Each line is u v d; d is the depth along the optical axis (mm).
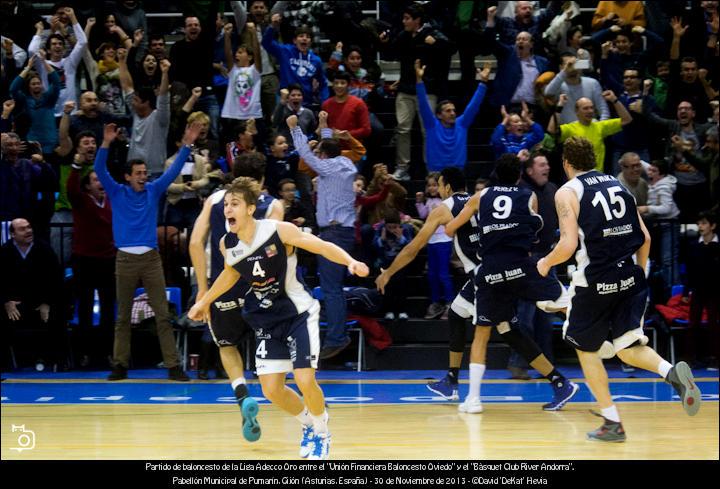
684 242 10938
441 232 10797
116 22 13508
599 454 5910
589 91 12133
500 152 11367
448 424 7207
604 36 13586
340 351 10602
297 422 7336
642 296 6328
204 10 12578
